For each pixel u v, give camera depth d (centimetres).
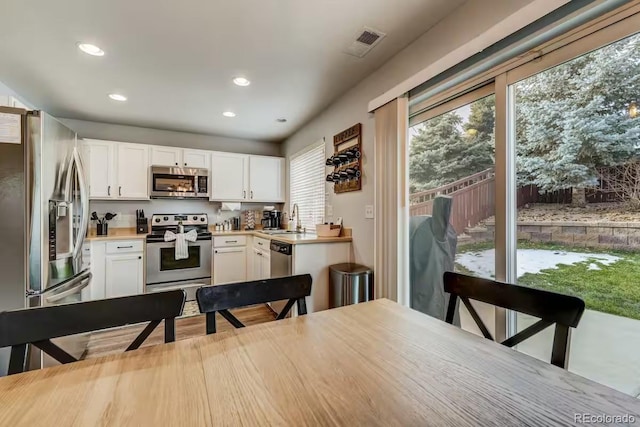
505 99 160
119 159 372
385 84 238
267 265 336
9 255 172
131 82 269
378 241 240
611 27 120
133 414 64
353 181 283
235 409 65
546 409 65
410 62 212
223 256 396
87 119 372
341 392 71
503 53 154
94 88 281
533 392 71
